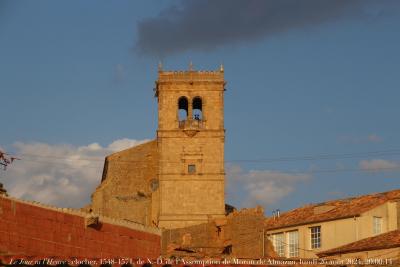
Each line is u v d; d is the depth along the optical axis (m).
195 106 153.25
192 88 150.50
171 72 150.62
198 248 113.56
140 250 80.12
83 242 74.00
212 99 150.38
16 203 68.31
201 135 149.00
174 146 148.75
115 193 149.25
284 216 116.25
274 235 113.25
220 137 149.12
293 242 110.94
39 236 69.94
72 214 73.38
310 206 116.19
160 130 149.00
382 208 107.31
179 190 147.38
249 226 113.19
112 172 150.25
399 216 107.25
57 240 71.50
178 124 149.38
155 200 148.38
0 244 66.31
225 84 150.75
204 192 147.50
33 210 69.75
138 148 151.12
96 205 148.62
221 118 149.75
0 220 66.69
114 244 77.31
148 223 148.00
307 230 109.75
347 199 114.31
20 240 68.12
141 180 150.00
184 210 146.75
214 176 147.88
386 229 106.75
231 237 114.25
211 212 146.62
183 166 148.25
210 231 117.75
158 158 149.50
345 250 91.88
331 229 107.50
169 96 150.50
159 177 147.88
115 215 148.25
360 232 105.00
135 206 148.88
